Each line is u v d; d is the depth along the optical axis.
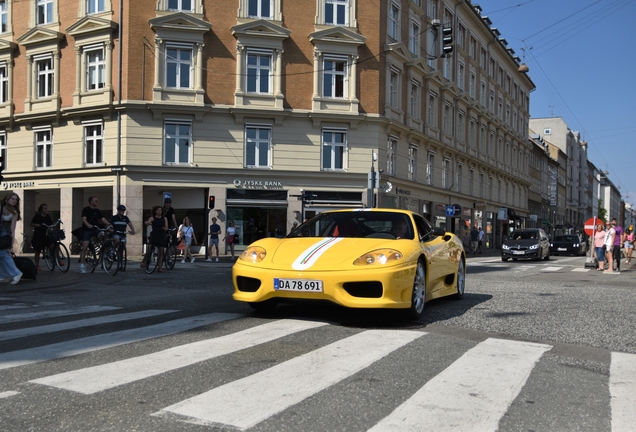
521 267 19.33
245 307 7.25
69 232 25.16
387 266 5.83
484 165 41.53
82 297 8.49
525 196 55.94
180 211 25.20
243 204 24.70
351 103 25.62
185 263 19.19
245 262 6.28
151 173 23.81
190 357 4.38
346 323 6.05
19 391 3.47
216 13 24.59
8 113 26.62
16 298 8.35
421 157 31.30
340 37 25.55
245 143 24.77
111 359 4.30
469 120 38.66
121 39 23.92
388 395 3.55
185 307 7.25
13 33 26.75
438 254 7.41
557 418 3.24
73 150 25.17
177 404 3.26
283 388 3.62
